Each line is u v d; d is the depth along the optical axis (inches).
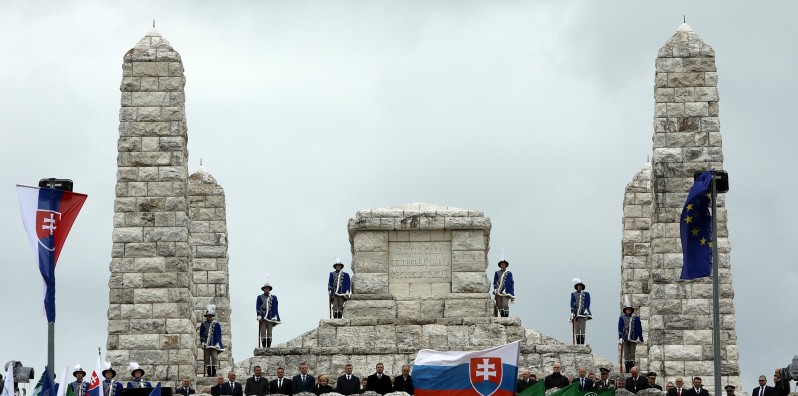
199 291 4033.0
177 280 3659.0
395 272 3818.9
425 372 2832.2
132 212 3683.6
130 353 3627.0
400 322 3742.6
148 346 3631.9
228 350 4018.2
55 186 2883.9
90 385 3159.5
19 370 2893.7
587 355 3577.8
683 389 3284.9
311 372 3587.6
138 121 3708.2
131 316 3644.2
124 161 3698.3
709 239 3093.0
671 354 3580.2
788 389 3235.7
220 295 4035.4
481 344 3676.2
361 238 3826.3
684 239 3102.9
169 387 3243.1
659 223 3634.4
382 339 3700.8
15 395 2928.2
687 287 3607.3
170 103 3715.6
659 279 3614.7
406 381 3299.7
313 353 3609.7
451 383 2829.7
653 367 3580.2
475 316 3777.1
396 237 3831.2
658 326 3595.0
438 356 2837.1
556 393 3070.9
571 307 3686.0
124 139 3705.7
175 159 3698.3
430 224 3821.4
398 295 3806.6
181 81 3725.4
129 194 3690.9
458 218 3828.7
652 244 3639.3
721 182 2999.5
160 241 3673.7
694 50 3678.6
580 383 3228.3
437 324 3722.9
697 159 3646.7
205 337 3678.6
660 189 3641.7
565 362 3563.0
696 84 3668.8
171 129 3708.2
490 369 2829.7
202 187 4072.3
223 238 4060.0
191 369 3627.0
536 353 3580.2
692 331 3590.1
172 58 3725.4
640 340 3607.3
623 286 4094.5
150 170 3695.9
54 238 2849.4
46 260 2842.0
